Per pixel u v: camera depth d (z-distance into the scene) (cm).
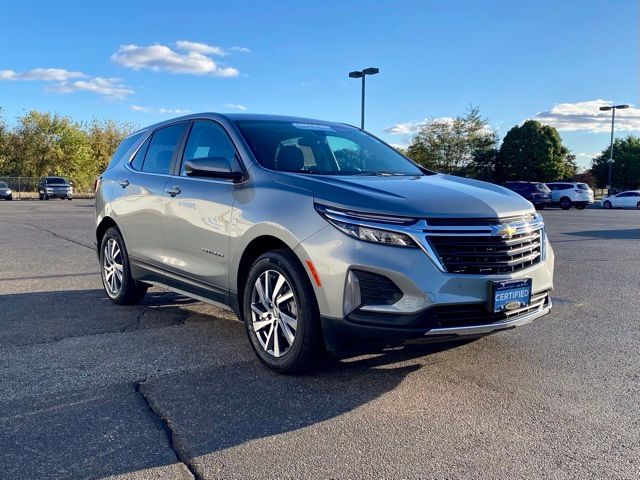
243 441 292
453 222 338
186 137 510
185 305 593
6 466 266
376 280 331
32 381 372
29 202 3656
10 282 716
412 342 334
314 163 445
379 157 499
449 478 257
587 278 768
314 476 259
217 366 403
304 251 354
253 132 457
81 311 564
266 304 390
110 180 595
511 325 355
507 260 352
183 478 257
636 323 528
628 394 356
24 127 5341
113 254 593
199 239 448
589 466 268
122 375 384
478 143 5566
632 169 6631
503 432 303
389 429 306
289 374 380
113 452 280
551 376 386
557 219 2278
